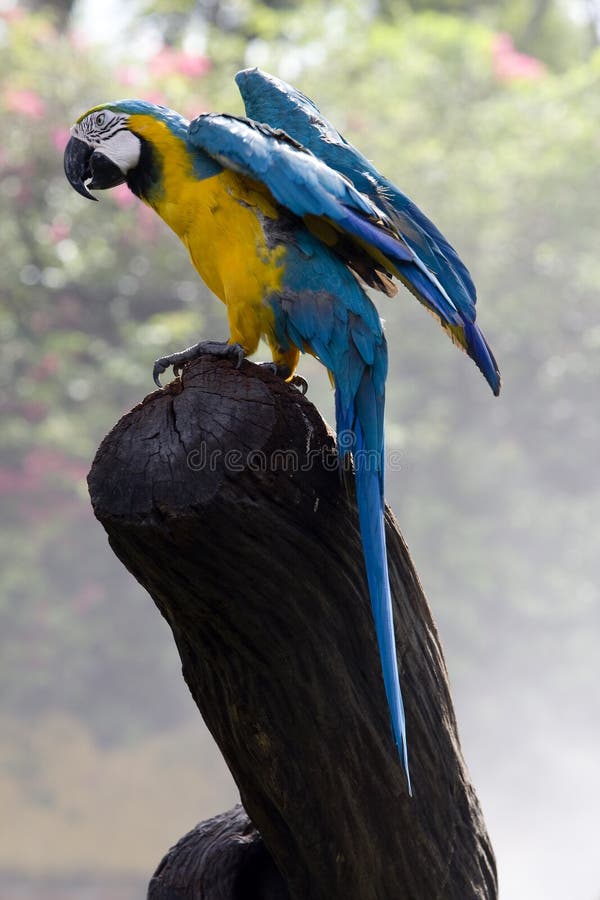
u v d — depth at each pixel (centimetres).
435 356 1588
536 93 1650
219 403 318
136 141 396
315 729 337
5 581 1548
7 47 1565
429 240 395
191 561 313
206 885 401
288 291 362
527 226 1577
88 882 1709
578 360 1625
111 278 1603
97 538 1641
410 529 1566
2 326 1562
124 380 1498
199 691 347
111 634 1702
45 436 1495
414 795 357
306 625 328
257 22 1719
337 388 361
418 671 369
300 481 319
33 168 1559
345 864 352
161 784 1809
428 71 1652
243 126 365
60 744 1820
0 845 1734
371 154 1559
